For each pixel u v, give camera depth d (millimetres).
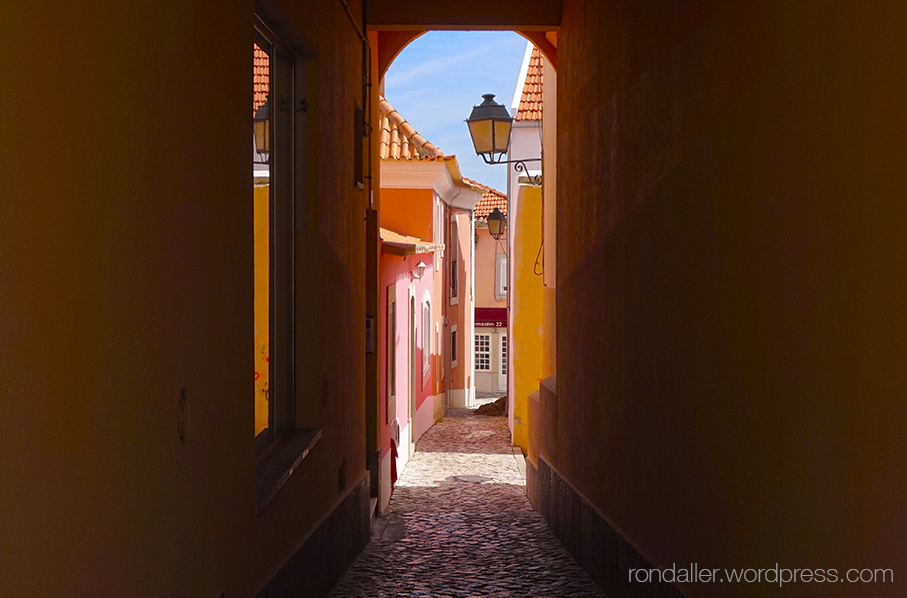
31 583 1684
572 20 7348
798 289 2883
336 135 5992
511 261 16469
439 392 19438
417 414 15406
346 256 6461
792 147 2918
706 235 3848
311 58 5266
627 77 5359
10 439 1601
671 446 4422
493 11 8055
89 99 1979
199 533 2904
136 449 2285
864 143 2434
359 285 7234
